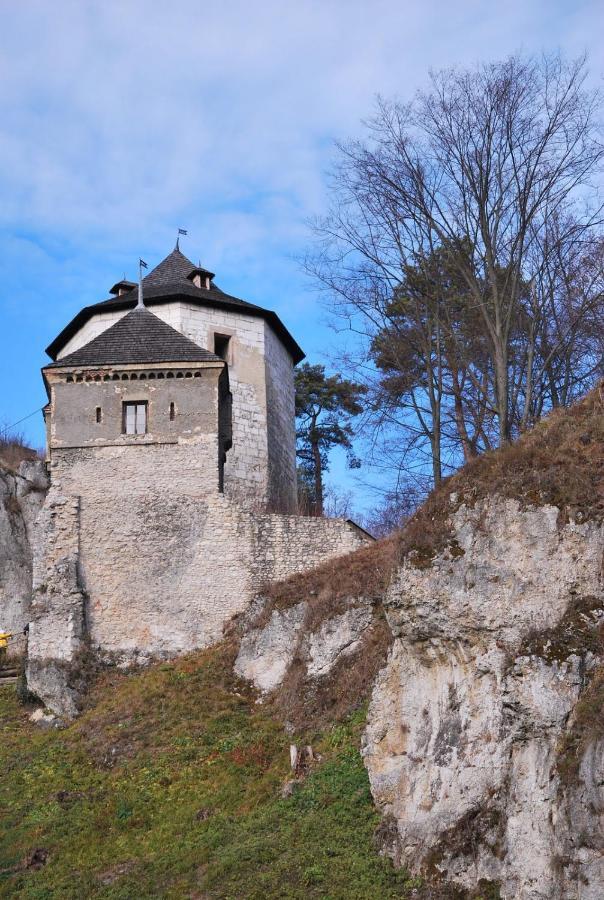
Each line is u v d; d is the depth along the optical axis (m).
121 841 24.45
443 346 32.38
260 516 33.06
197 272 43.69
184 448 33.62
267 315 43.66
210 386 34.22
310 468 51.47
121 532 32.91
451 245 30.72
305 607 29.59
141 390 34.16
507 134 30.08
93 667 31.41
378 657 26.34
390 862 20.03
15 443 47.84
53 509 33.00
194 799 25.30
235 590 32.41
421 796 20.25
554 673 18.48
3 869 24.11
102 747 28.17
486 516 20.92
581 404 22.22
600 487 20.19
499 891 17.92
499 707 19.45
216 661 30.75
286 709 27.67
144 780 26.48
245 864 21.44
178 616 32.19
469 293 32.22
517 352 32.12
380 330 32.00
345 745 24.67
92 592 32.34
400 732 21.38
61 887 23.14
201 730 27.97
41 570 32.50
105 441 33.72
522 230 29.42
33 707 31.91
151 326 36.09
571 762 17.66
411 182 30.81
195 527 32.94
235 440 41.28
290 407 45.75
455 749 19.92
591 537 19.73
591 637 18.72
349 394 50.06
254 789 24.80
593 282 30.34
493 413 31.30
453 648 20.69
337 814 21.94
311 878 20.27
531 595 19.84
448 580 20.80
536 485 20.69
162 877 22.39
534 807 17.91
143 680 30.64
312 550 32.94
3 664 37.38
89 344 35.22
